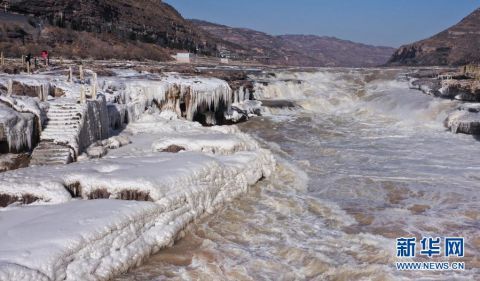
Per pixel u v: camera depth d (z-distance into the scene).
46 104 13.66
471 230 10.86
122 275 8.17
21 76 18.19
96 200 9.72
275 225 10.83
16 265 6.83
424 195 13.35
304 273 8.73
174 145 14.44
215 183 11.73
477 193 13.53
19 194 9.66
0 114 11.80
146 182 10.02
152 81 21.67
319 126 25.02
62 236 7.80
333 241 10.03
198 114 23.17
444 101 27.12
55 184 9.91
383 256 9.32
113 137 15.02
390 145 20.19
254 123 25.14
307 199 12.73
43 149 12.32
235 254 9.28
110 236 8.27
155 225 9.38
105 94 18.27
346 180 14.67
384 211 12.02
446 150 19.16
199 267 8.67
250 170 13.41
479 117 22.45
